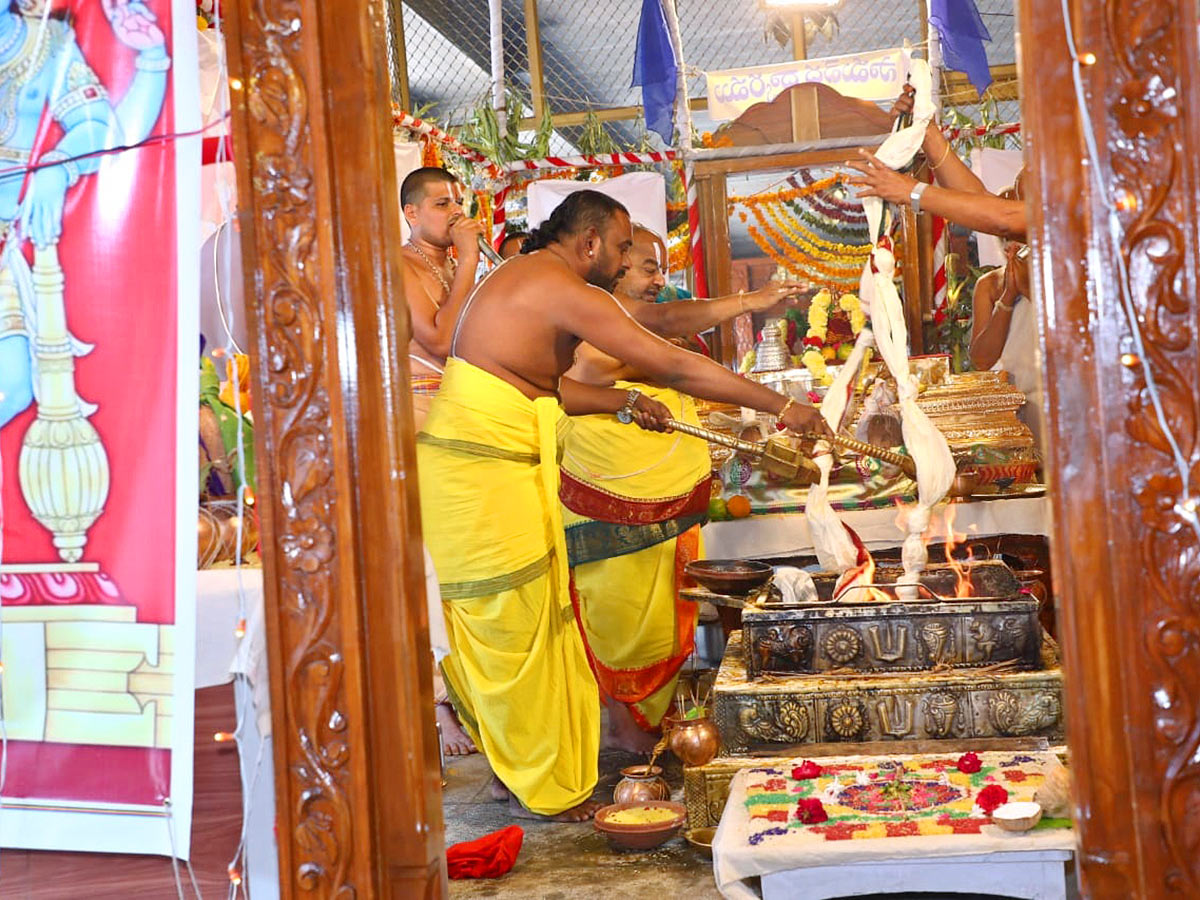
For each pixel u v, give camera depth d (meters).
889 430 4.75
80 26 2.21
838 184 5.42
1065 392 1.85
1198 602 1.82
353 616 2.15
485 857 3.10
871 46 7.35
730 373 3.56
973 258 5.52
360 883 2.18
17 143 2.23
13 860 2.28
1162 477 1.82
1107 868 1.88
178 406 2.17
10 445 2.25
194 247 2.17
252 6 2.13
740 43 7.50
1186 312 1.80
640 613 4.18
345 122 2.13
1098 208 1.82
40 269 2.23
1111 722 1.86
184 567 2.17
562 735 3.47
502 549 3.35
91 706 2.22
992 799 2.66
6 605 2.25
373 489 2.16
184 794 2.17
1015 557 4.65
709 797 3.14
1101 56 1.80
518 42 7.36
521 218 5.75
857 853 2.52
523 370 3.47
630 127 7.41
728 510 4.74
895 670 3.25
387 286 2.15
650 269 4.55
